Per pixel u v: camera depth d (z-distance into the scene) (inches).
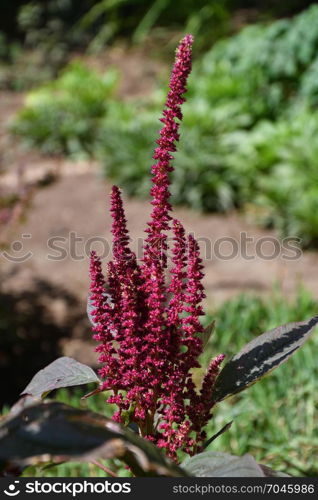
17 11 624.7
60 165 319.0
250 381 61.8
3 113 445.1
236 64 362.9
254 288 219.8
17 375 181.8
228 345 160.6
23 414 45.2
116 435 44.9
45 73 505.7
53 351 191.8
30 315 212.1
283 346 63.3
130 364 60.1
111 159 326.3
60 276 241.9
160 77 442.0
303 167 270.8
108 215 296.4
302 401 136.8
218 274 234.5
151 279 60.6
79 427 44.3
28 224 289.0
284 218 266.4
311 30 332.2
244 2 580.1
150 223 61.7
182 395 62.2
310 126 292.8
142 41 546.6
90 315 63.6
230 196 292.0
